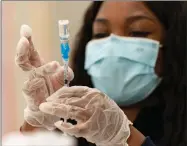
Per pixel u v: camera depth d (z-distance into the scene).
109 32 1.74
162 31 1.72
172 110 1.69
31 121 0.95
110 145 0.87
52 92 0.92
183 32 1.72
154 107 1.73
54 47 2.17
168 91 1.71
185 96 1.71
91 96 0.83
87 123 0.79
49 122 0.95
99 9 1.83
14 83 1.95
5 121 1.92
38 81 0.90
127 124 0.88
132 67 1.67
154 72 1.67
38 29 2.13
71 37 2.11
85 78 1.89
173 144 1.65
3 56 1.95
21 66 0.88
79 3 2.19
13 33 2.00
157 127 1.71
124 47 1.68
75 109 0.80
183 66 1.71
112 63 1.67
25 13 2.07
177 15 1.72
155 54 1.67
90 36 1.93
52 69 0.90
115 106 0.87
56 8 2.18
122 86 1.67
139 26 1.68
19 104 1.95
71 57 1.95
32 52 0.91
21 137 0.96
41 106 0.79
